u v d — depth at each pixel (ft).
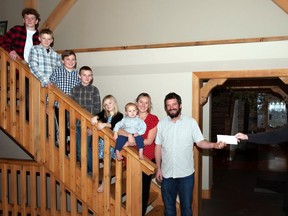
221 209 15.52
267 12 12.32
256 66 12.23
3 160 13.62
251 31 12.48
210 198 17.58
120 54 14.03
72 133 9.82
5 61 11.09
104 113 10.20
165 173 9.98
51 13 15.28
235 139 8.46
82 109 9.58
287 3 11.89
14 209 13.51
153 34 13.78
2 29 16.43
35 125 10.37
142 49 13.73
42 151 10.32
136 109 9.43
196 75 12.98
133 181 8.95
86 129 9.59
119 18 14.30
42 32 10.83
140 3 14.03
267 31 12.28
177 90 13.24
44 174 12.58
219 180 22.40
